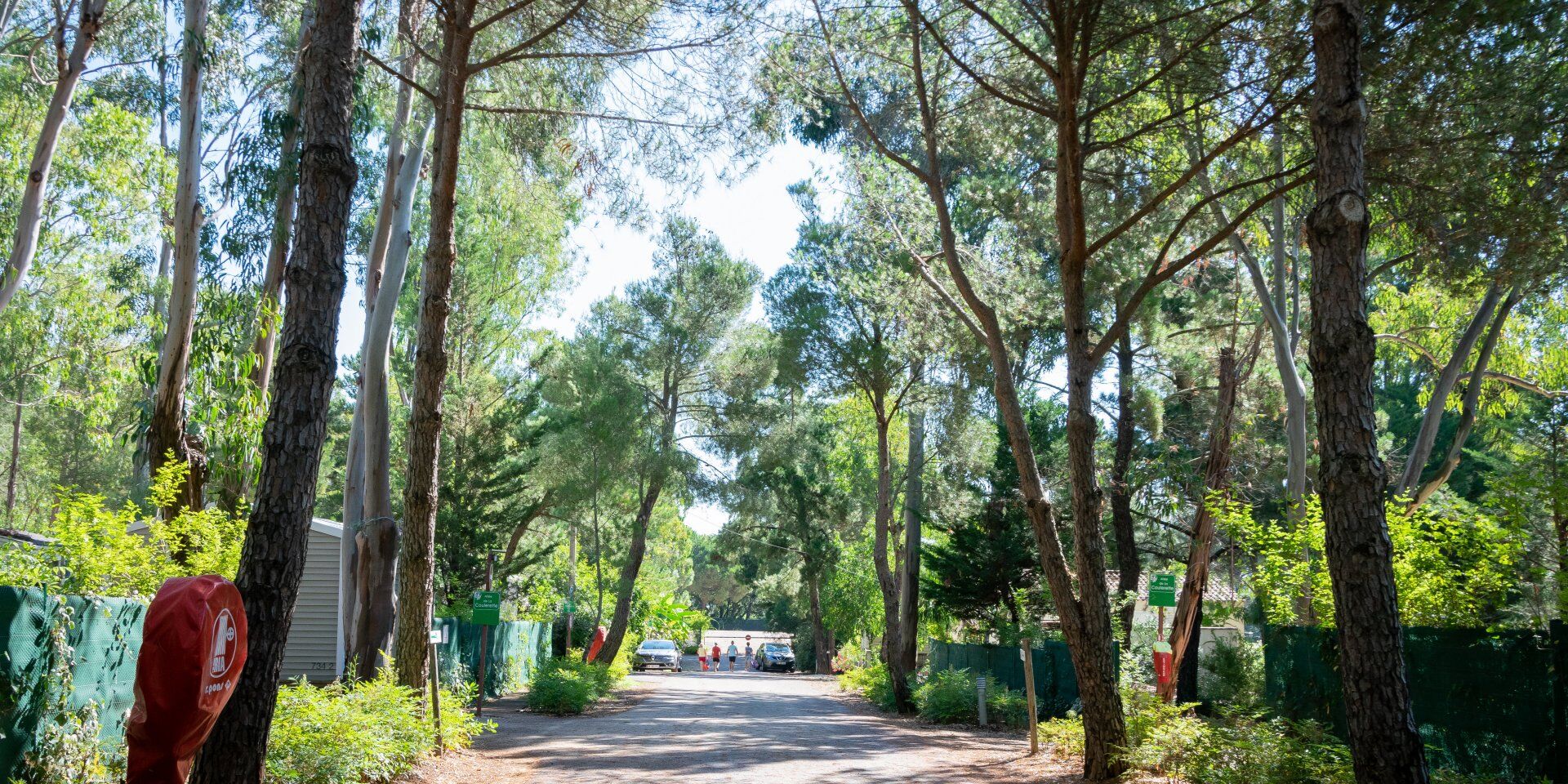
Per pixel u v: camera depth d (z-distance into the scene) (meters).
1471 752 10.62
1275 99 11.95
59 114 15.39
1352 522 7.64
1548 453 14.99
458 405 30.41
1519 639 10.13
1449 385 18.42
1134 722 12.91
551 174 16.03
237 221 12.87
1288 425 18.28
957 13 13.87
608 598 43.12
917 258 15.62
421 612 13.90
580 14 13.42
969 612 27.78
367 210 24.61
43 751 7.38
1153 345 22.86
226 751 6.31
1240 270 22.16
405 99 16.33
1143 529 31.20
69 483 43.84
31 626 7.34
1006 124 14.55
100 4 15.65
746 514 32.34
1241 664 17.30
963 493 28.52
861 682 32.47
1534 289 13.82
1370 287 24.80
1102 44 12.70
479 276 30.06
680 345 31.11
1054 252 19.14
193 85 14.72
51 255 24.52
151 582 10.24
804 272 26.55
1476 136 11.05
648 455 30.05
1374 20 10.45
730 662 55.59
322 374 6.96
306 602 21.64
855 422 40.56
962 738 17.64
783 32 13.53
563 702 20.88
